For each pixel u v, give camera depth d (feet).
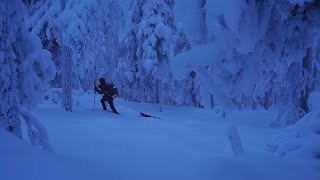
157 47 61.11
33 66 16.58
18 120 13.14
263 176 11.43
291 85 37.35
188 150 20.17
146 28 60.90
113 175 10.83
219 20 10.64
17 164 8.68
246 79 12.28
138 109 60.95
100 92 47.21
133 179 11.03
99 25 49.90
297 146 17.38
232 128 15.14
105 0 49.39
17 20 15.33
